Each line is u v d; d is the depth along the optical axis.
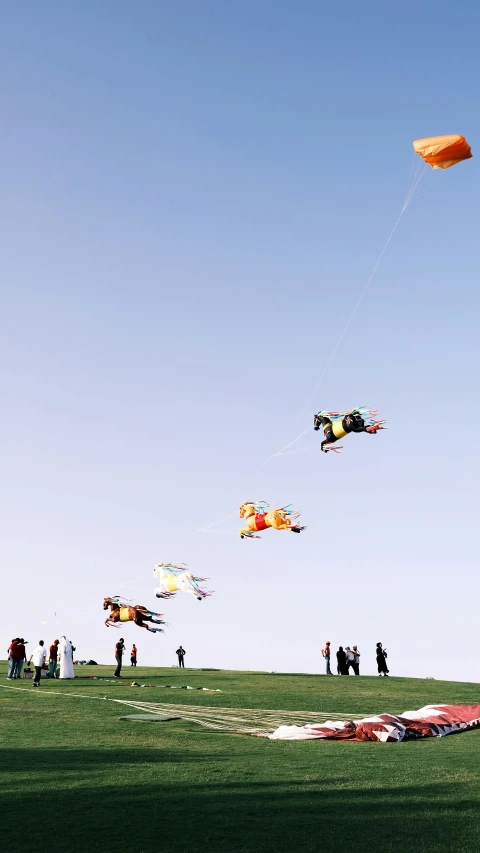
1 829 11.34
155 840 10.80
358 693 34.44
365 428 26.02
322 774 15.91
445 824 11.70
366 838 10.91
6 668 47.06
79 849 10.35
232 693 33.31
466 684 39.38
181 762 17.45
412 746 21.06
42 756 18.28
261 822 11.80
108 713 27.22
